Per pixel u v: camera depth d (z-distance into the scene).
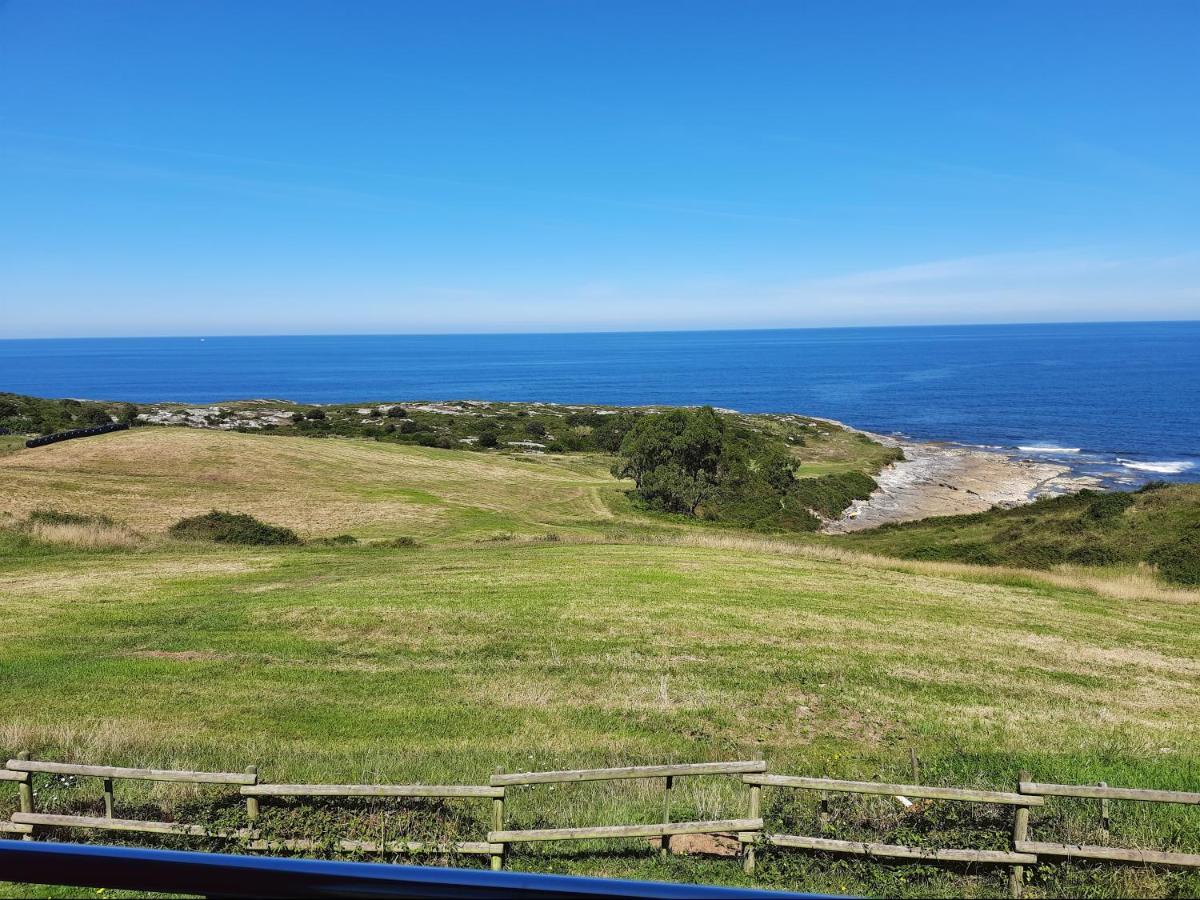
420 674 16.20
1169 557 30.83
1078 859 7.11
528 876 1.73
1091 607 23.89
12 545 29.77
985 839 7.46
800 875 7.18
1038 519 39.16
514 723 13.42
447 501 47.66
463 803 8.77
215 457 51.19
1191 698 16.02
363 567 27.91
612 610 21.20
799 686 15.77
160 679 15.56
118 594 23.03
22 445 51.03
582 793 9.53
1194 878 6.78
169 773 7.69
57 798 8.75
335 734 12.68
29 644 17.95
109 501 39.88
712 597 22.92
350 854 7.42
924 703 14.94
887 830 7.89
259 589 24.02
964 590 25.44
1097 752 11.64
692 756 11.73
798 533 46.84
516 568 27.08
